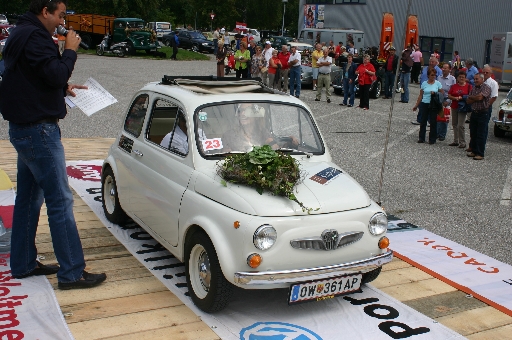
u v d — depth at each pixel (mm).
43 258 5105
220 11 68000
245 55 19578
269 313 4301
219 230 3988
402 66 19062
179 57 33969
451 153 11586
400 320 4328
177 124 4875
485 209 7852
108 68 24672
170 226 4656
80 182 7566
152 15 47781
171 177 4703
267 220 3836
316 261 3996
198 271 4316
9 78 3992
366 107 17156
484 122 10906
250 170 4141
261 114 4980
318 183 4352
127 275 4840
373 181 9000
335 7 38531
